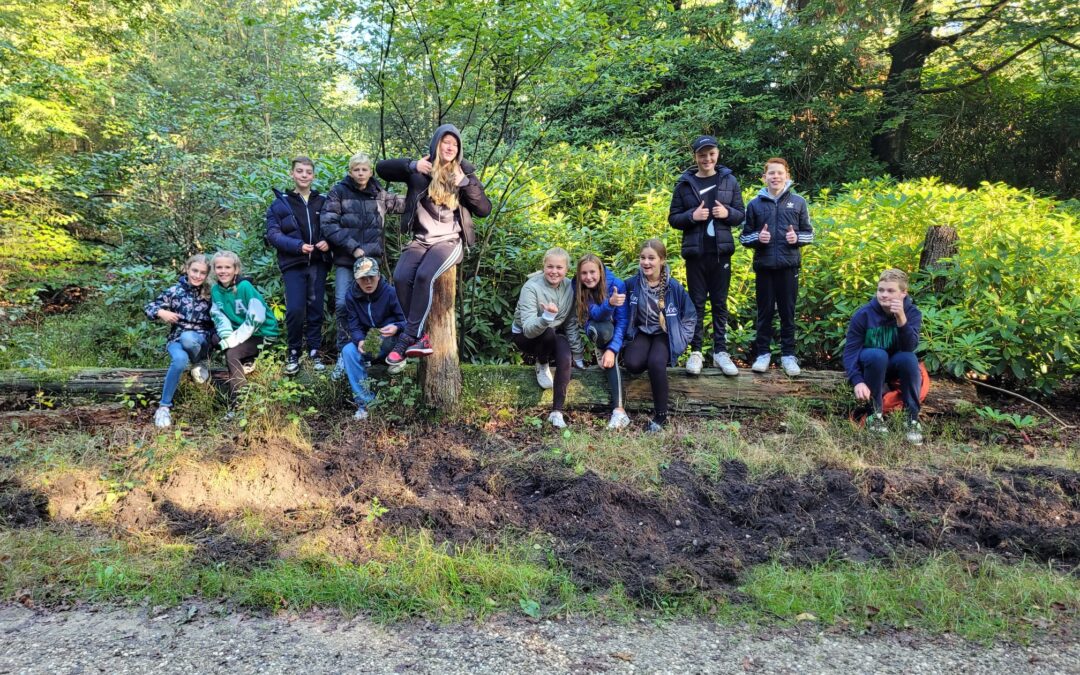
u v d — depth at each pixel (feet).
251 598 8.64
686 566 9.71
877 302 14.38
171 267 26.30
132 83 34.45
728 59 40.16
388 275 16.98
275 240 15.35
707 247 15.28
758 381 15.46
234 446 12.19
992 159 40.40
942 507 11.44
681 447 13.53
